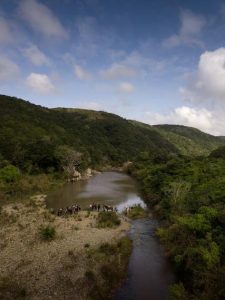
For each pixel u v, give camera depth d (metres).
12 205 55.72
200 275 25.27
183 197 47.19
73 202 62.41
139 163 127.75
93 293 25.03
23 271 28.59
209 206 38.56
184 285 26.69
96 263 30.86
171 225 40.94
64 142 132.00
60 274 28.22
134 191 78.81
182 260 29.34
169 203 49.16
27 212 50.41
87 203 61.97
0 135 103.25
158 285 27.62
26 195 65.88
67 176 94.12
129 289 26.81
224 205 36.91
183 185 53.44
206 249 27.64
